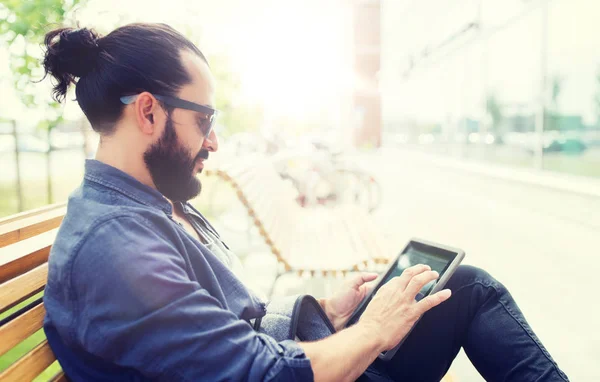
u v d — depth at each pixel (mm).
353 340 1203
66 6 3381
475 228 6422
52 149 5004
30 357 1065
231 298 1266
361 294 1728
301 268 2609
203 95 1249
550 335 3066
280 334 1380
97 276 997
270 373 1018
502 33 8859
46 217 1568
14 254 1211
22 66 3486
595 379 2508
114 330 983
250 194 2664
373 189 10883
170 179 1247
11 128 5145
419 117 14992
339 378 1142
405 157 16641
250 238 5676
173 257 1091
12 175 11203
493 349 1449
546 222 6715
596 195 5863
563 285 4027
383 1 20812
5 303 1050
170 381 996
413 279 1328
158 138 1203
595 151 6180
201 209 8219
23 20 3336
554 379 1358
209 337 1011
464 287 1528
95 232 1030
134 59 1165
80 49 1167
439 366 1532
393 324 1270
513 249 5242
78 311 1022
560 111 6961
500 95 9062
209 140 1310
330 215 4129
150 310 991
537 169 7730
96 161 1184
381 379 1468
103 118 1194
